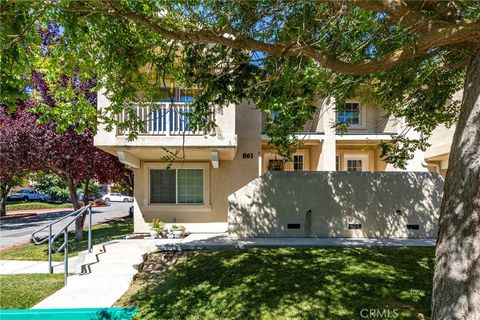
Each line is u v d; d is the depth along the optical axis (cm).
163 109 1012
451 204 348
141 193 1189
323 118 1293
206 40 484
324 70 673
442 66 617
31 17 413
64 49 583
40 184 3397
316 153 1372
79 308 536
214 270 674
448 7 416
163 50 671
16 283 688
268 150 1448
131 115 740
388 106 847
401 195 987
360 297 539
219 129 1008
